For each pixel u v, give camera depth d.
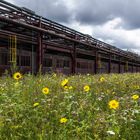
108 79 15.49
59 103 6.27
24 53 25.58
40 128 4.79
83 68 41.25
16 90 7.83
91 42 36.81
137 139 4.62
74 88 9.35
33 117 5.28
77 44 33.00
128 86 11.00
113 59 50.47
